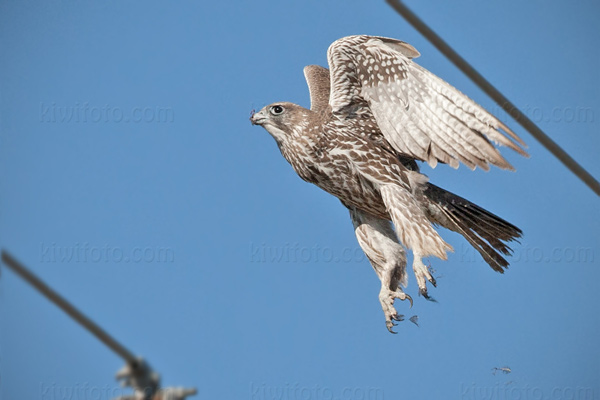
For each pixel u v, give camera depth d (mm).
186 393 6988
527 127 9133
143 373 6879
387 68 14000
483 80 8539
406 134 13797
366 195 14656
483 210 14336
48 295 6156
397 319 14172
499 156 13125
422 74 13688
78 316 6395
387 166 14367
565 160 9461
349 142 14492
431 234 13719
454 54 8266
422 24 7965
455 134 13383
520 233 14273
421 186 14406
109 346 6645
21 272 5969
